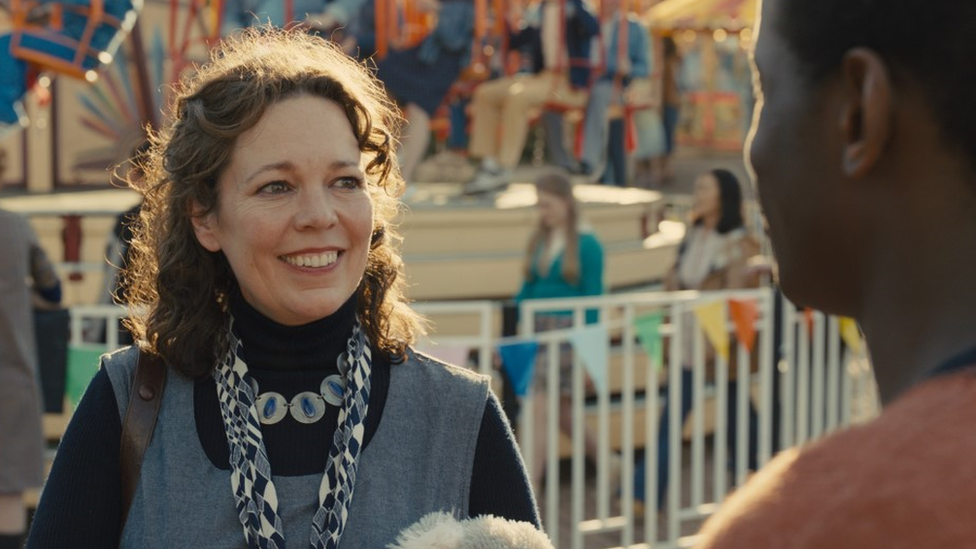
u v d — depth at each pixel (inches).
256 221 83.3
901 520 30.9
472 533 71.3
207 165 84.6
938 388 33.7
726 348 232.4
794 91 40.0
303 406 85.6
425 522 73.5
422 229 321.1
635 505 254.5
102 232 320.8
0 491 191.2
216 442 84.3
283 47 89.8
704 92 1013.2
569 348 243.8
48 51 267.0
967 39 35.0
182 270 86.7
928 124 36.2
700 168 907.4
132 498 84.0
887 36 36.5
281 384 85.7
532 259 258.2
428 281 313.1
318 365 86.4
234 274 86.5
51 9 269.0
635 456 300.2
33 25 271.3
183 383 86.3
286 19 323.9
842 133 38.7
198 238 86.4
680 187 799.1
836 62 38.5
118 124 499.5
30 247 198.5
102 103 497.7
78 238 317.1
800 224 40.4
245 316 86.0
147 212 91.7
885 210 37.8
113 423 85.1
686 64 1007.6
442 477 86.0
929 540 30.4
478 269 318.0
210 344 86.4
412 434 86.3
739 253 259.1
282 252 83.7
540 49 380.8
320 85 85.9
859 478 32.2
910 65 36.3
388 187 94.0
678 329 232.4
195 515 82.1
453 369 90.3
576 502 227.1
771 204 41.7
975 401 32.5
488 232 328.8
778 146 40.8
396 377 88.0
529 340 204.5
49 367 203.6
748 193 581.9
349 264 85.8
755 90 44.6
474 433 87.4
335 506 82.0
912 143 36.6
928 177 36.4
